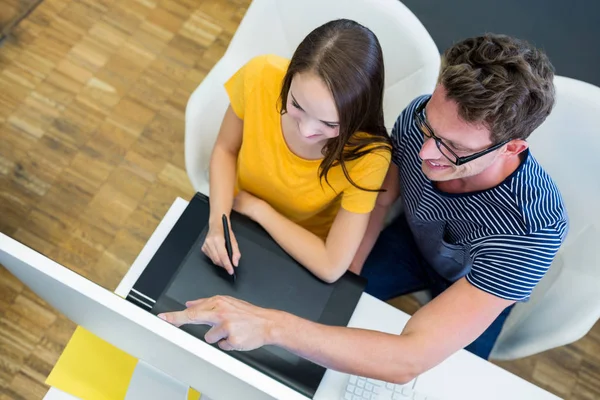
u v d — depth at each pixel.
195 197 1.27
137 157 2.21
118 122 2.26
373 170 1.17
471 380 1.18
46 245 2.05
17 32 2.38
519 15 1.91
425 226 1.29
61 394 1.16
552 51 1.95
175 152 2.24
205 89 1.43
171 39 2.45
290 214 1.42
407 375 1.04
